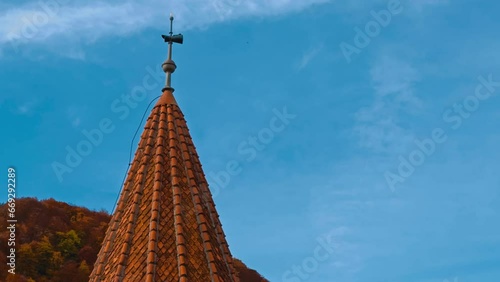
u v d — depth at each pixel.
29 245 48.34
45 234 50.44
